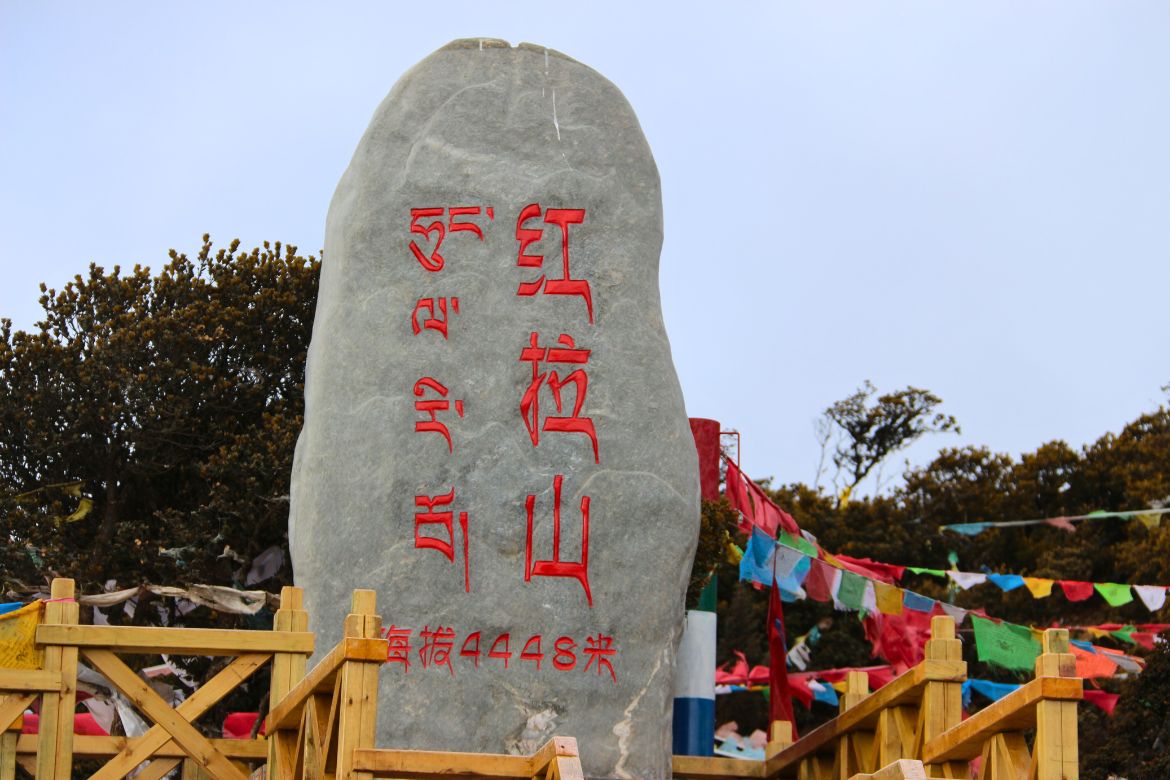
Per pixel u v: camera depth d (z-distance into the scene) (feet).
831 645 85.76
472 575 36.65
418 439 37.40
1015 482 102.01
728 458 54.60
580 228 38.96
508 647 36.40
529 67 40.19
